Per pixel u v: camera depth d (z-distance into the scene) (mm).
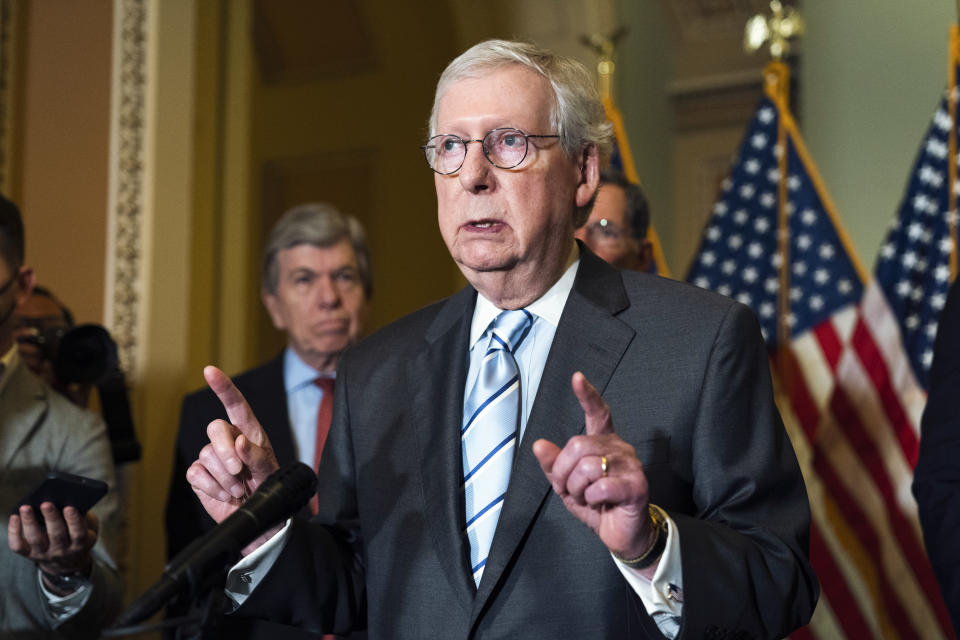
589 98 1688
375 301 7590
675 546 1354
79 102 4031
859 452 4094
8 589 2309
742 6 8750
